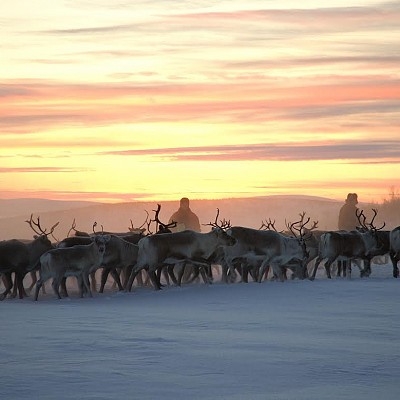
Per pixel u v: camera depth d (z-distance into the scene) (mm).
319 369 18547
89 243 41625
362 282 41906
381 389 16578
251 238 42688
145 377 17672
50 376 17734
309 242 46812
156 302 34844
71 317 28703
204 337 23281
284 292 37031
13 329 25172
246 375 17891
